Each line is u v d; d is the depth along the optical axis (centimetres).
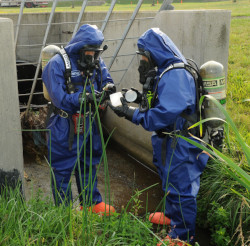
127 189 457
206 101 315
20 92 652
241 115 525
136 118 309
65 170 363
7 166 310
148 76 311
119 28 510
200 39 382
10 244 219
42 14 668
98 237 239
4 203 264
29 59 676
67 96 335
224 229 325
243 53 895
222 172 353
